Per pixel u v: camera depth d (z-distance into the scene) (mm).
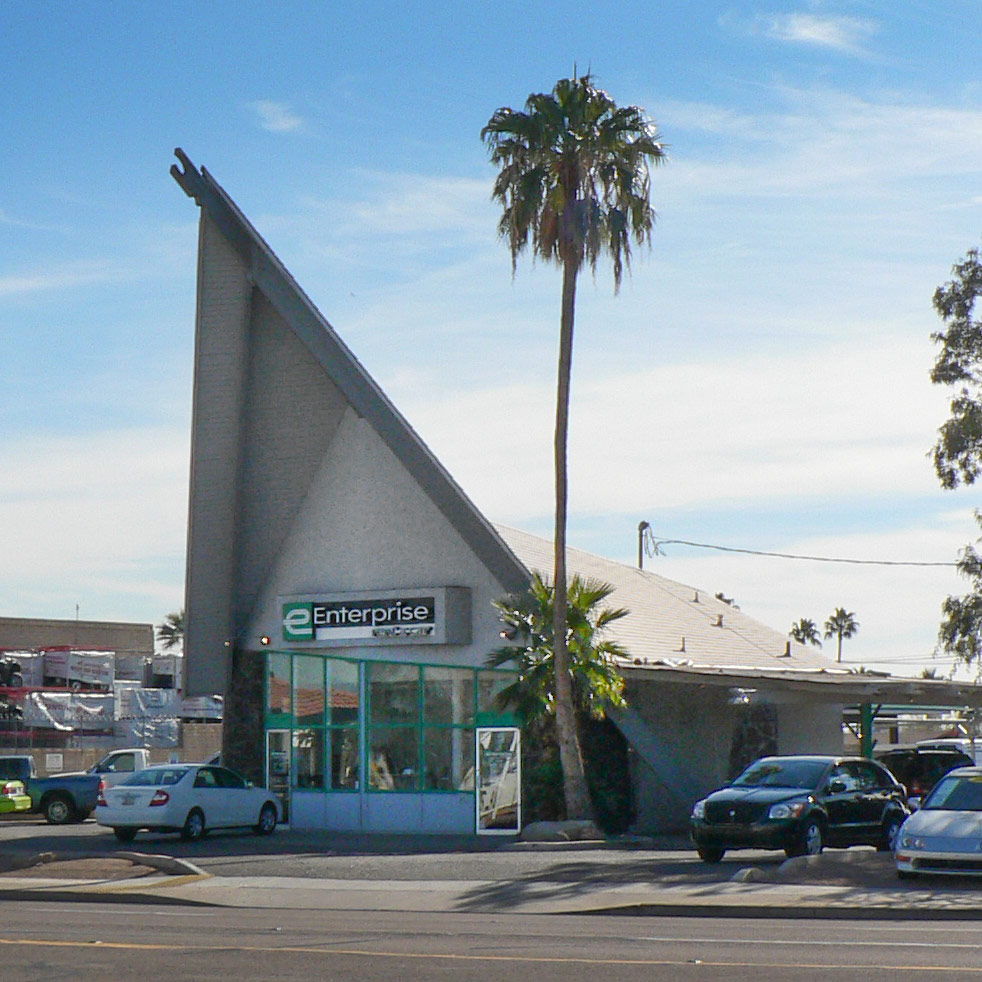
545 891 20156
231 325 37406
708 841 23969
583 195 31781
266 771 37531
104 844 30359
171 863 23844
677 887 20031
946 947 13492
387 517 36938
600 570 44375
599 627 33125
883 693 32094
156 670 66000
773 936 14742
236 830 35000
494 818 34000
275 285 36375
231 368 37531
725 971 11664
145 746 59500
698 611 46562
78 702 58562
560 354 32344
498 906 19031
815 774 24812
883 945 13703
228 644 37906
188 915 18141
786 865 21703
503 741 34312
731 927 15961
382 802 35688
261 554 38188
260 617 38312
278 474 37938
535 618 33406
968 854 19516
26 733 56281
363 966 12258
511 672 34469
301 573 37844
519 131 31672
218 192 36812
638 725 34719
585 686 32469
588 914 18281
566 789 31891
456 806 34625
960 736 58062
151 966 12359
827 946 13617
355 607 36406
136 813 30625
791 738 36625
